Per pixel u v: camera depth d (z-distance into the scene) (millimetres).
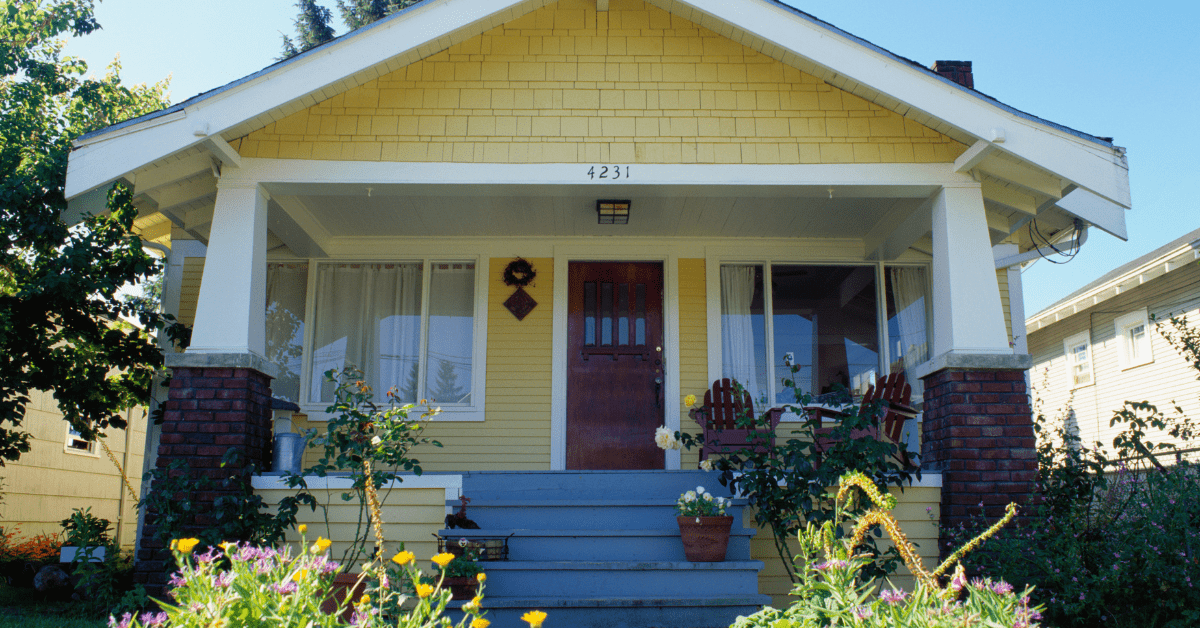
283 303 7320
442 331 7285
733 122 5570
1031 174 5473
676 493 5816
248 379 5137
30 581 6840
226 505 4703
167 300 7246
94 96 8977
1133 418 5715
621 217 6602
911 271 7449
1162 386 11789
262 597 2424
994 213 6176
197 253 7363
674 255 7328
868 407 5098
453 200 6426
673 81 5633
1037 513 5020
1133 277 11766
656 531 4988
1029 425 5160
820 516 4816
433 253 7340
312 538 5145
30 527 9734
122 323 7996
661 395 7145
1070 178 5039
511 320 7219
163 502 4734
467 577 4449
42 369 6840
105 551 5156
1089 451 5512
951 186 5480
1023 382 5227
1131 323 12625
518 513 5293
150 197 5836
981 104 5133
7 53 8469
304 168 5422
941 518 5168
